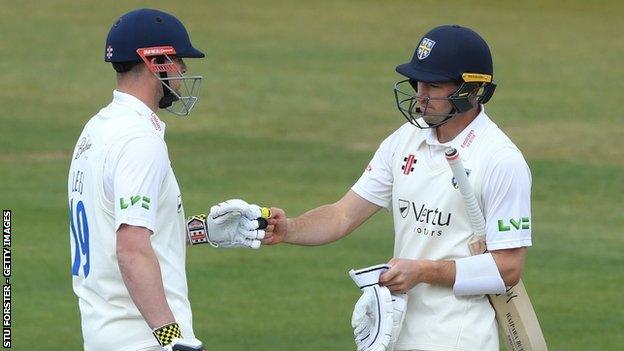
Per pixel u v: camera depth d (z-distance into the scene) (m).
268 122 66.88
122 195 16.81
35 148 59.03
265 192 50.59
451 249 18.61
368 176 20.23
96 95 72.94
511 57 89.19
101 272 17.45
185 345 16.48
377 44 94.00
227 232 19.59
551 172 55.38
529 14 109.75
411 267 18.19
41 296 35.44
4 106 69.00
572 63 87.00
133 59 17.52
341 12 109.06
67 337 31.47
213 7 109.62
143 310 16.67
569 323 33.38
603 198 50.53
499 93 75.50
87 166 17.50
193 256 40.72
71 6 106.06
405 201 19.06
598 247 42.59
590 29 102.44
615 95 75.69
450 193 18.56
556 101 73.25
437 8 113.00
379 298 18.19
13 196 48.78
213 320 33.28
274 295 36.03
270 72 81.56
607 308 34.94
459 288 18.30
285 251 41.53
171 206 17.55
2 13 101.19
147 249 16.75
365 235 43.75
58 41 89.94
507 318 18.81
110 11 104.62
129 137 17.08
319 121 67.31
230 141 61.81
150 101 17.75
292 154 59.00
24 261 39.16
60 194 49.59
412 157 19.12
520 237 18.30
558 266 39.88
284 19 104.56
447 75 18.34
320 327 32.72
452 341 18.53
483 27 102.69
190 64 83.31
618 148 60.84
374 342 18.20
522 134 64.00
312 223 20.11
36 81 76.00
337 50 91.00
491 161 18.33
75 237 17.98
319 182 52.88
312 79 79.50
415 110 18.70
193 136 62.88
